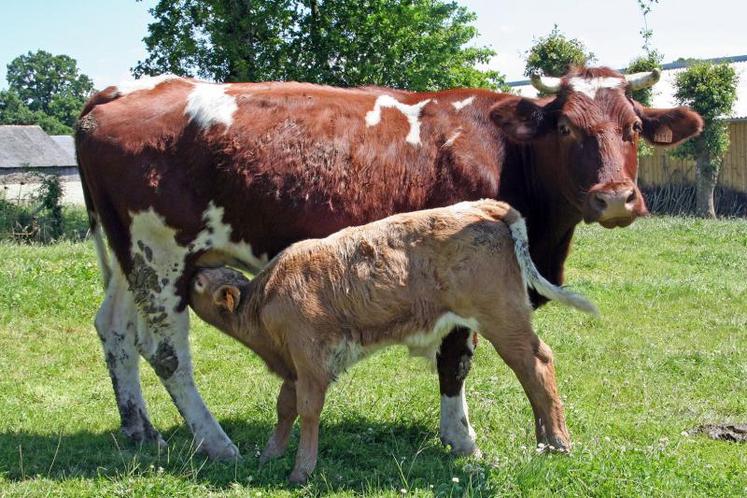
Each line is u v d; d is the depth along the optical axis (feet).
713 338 33.17
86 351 30.73
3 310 34.35
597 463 17.80
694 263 52.11
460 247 18.10
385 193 20.57
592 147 19.71
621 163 19.53
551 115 20.76
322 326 18.51
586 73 20.77
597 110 19.93
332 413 23.07
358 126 20.75
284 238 20.59
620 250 55.77
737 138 99.30
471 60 79.41
